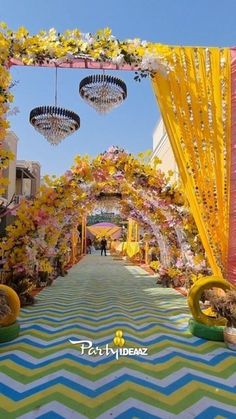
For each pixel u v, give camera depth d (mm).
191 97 4586
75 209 9344
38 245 6688
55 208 7051
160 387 2908
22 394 2775
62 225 9156
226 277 4465
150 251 13977
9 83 4359
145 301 6867
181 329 4715
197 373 3197
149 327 4820
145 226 12109
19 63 4715
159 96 4668
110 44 4590
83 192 7723
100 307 6266
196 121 4551
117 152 7289
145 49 4566
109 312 5809
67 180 7094
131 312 5836
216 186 4488
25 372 3199
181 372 3215
